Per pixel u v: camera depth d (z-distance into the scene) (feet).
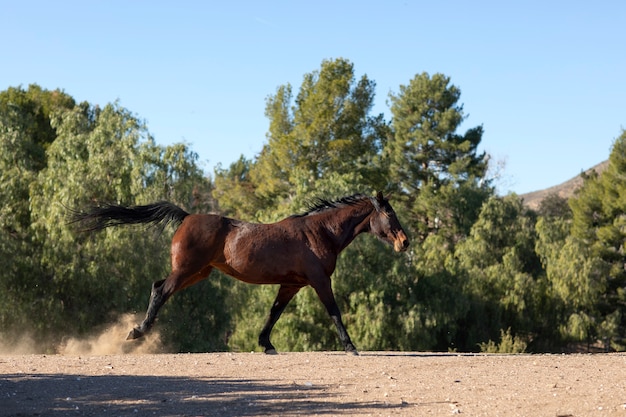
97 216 50.01
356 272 149.28
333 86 213.87
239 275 47.09
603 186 196.13
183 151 125.29
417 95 248.93
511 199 223.30
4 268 115.24
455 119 242.58
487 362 42.47
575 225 196.85
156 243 118.52
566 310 182.19
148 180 121.90
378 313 145.69
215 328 127.34
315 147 213.25
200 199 142.00
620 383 34.73
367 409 29.14
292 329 148.97
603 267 179.32
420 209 231.91
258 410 29.04
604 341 185.16
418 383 34.88
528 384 34.55
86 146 127.75
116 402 30.35
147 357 44.80
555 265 182.60
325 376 36.78
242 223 47.62
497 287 181.06
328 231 47.83
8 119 144.77
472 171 244.83
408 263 160.66
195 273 47.21
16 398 30.68
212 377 36.35
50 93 197.26
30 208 122.62
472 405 29.81
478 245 194.59
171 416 28.12
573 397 31.22
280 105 220.43
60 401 30.37
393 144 247.70
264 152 228.43
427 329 154.40
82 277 115.75
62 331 117.91
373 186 217.36
